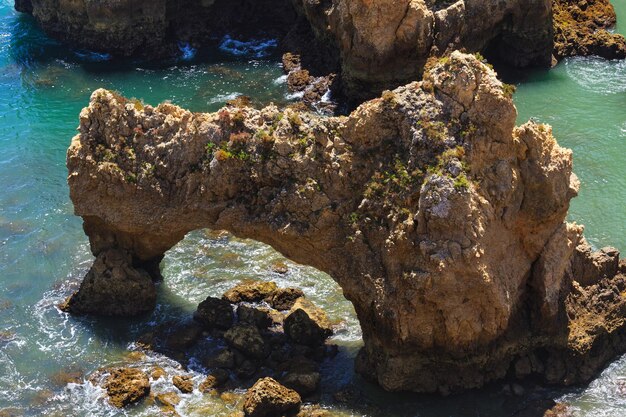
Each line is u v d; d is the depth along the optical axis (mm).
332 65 71125
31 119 67250
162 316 44281
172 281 47000
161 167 42000
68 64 76375
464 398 38438
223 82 72375
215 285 46625
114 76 74000
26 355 42156
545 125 38844
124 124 42781
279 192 39906
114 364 41344
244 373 39938
